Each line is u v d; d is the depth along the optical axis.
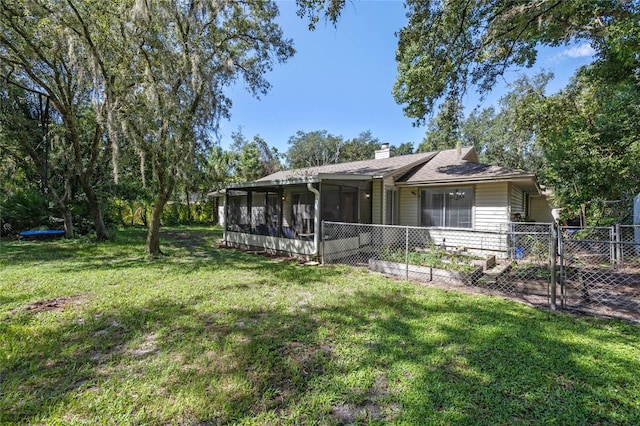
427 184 9.35
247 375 2.57
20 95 10.95
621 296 4.70
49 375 2.55
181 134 7.39
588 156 8.15
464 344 3.11
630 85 7.02
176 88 7.34
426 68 8.06
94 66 7.31
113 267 6.88
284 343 3.17
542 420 2.05
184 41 7.36
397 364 2.73
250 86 9.05
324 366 2.70
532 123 13.80
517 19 6.50
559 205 12.28
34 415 2.08
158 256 8.47
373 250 9.02
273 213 11.12
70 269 6.58
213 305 4.35
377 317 3.90
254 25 8.22
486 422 2.02
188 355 2.91
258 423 2.02
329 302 4.50
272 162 28.80
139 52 7.04
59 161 11.62
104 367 2.69
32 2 7.09
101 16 7.13
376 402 2.23
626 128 7.54
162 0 6.76
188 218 22.17
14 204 11.86
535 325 3.60
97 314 3.96
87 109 11.09
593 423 2.03
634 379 2.49
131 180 15.46
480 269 5.96
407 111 9.30
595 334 3.35
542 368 2.66
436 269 5.88
